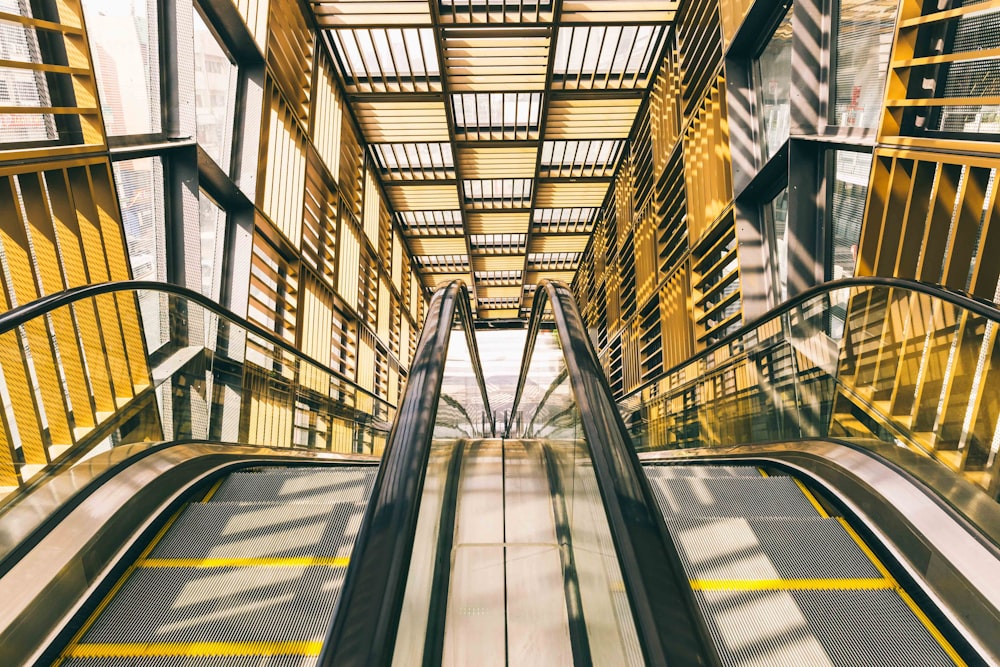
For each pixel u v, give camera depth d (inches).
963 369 92.7
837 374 127.9
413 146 679.1
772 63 300.4
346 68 538.6
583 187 756.6
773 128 297.3
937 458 96.3
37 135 173.9
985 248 135.4
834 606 73.1
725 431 197.8
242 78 338.6
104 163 186.5
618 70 552.4
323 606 77.9
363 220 616.1
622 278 686.5
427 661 70.7
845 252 224.2
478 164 693.9
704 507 103.4
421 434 66.9
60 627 72.0
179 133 255.1
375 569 46.7
